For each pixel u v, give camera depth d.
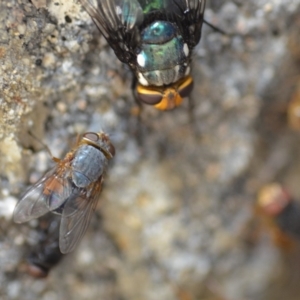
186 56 0.11
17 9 0.11
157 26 0.11
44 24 0.11
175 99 0.12
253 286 0.13
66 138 0.12
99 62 0.12
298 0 0.12
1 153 0.12
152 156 0.13
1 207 0.12
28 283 0.12
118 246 0.13
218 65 0.12
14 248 0.12
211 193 0.13
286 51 0.12
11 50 0.11
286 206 0.13
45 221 0.12
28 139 0.12
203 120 0.13
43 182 0.11
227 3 0.12
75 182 0.11
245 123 0.13
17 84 0.11
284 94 0.13
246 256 0.13
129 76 0.12
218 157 0.13
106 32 0.11
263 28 0.12
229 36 0.12
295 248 0.13
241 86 0.12
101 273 0.13
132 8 0.11
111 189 0.12
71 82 0.12
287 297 0.13
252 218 0.13
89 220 0.11
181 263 0.13
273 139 0.13
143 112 0.12
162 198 0.13
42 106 0.12
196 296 0.13
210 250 0.13
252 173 0.13
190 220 0.13
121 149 0.12
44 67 0.12
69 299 0.12
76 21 0.11
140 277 0.13
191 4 0.11
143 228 0.13
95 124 0.12
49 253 0.12
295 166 0.13
